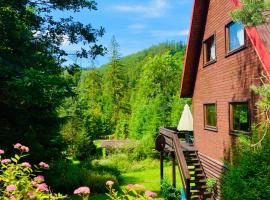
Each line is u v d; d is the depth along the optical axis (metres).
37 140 16.48
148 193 5.21
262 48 10.67
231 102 14.83
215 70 17.08
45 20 17.27
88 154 41.16
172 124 49.88
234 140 14.66
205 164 18.78
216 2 16.70
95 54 17.53
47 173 17.12
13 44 14.15
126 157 39.25
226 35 15.46
